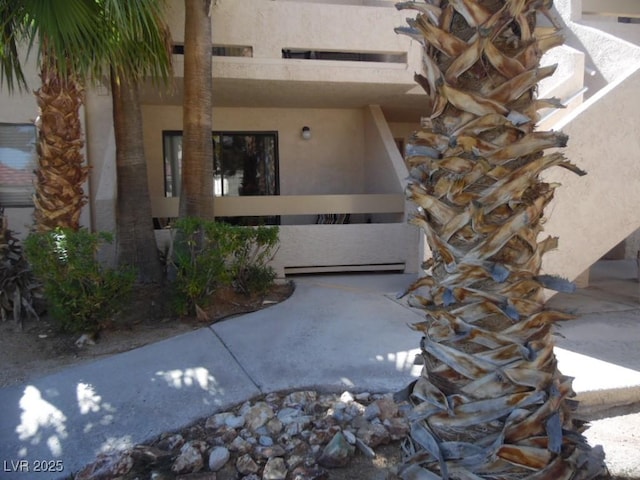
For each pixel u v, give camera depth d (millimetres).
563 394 2312
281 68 8836
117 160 7754
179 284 6637
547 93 7160
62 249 5887
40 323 6711
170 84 7875
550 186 2375
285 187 11617
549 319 2240
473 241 2268
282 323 6285
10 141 9531
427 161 2365
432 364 2430
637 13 10305
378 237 9391
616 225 5898
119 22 5438
